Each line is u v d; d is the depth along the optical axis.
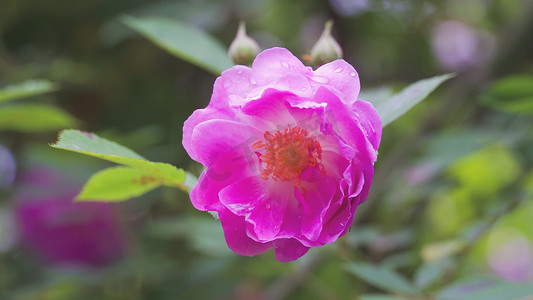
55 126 0.51
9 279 0.61
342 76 0.37
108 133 0.58
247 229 0.38
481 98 0.53
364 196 0.36
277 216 0.39
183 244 0.63
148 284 0.58
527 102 0.51
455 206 0.69
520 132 0.60
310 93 0.37
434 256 0.49
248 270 0.56
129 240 0.60
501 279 0.44
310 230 0.37
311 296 0.62
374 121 0.37
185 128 0.38
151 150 0.61
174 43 0.45
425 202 0.61
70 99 0.69
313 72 0.37
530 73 0.65
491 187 0.67
